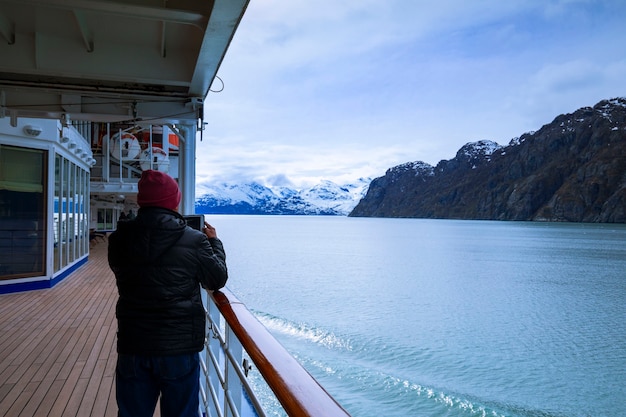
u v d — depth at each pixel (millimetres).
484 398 21453
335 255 86625
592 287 55562
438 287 53000
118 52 5207
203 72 5059
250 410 3896
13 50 4992
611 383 24797
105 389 4391
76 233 13859
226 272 1993
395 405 19312
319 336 29031
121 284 1855
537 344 31984
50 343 6035
